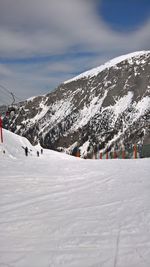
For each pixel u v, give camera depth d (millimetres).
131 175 9836
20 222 5008
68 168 13078
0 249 3918
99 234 4285
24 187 8188
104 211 5469
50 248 3889
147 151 38594
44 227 4719
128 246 3816
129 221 4773
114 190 7395
